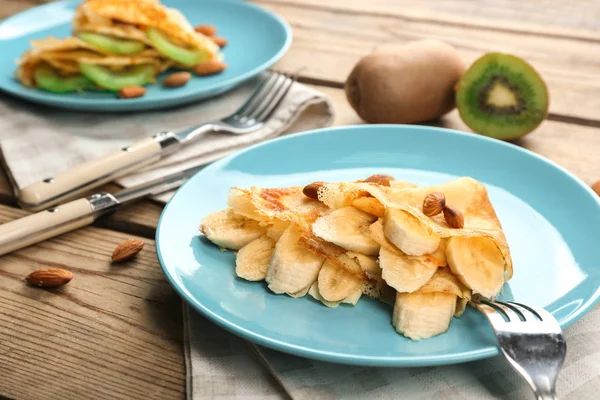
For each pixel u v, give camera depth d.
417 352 0.41
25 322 0.45
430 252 0.43
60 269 0.47
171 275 0.44
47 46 0.64
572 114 0.64
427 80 0.61
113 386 0.42
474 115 0.62
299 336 0.42
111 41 0.65
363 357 0.39
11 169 0.56
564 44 0.74
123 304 0.46
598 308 0.45
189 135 0.58
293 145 0.54
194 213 0.49
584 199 0.49
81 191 0.54
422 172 0.54
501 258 0.43
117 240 0.51
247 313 0.43
